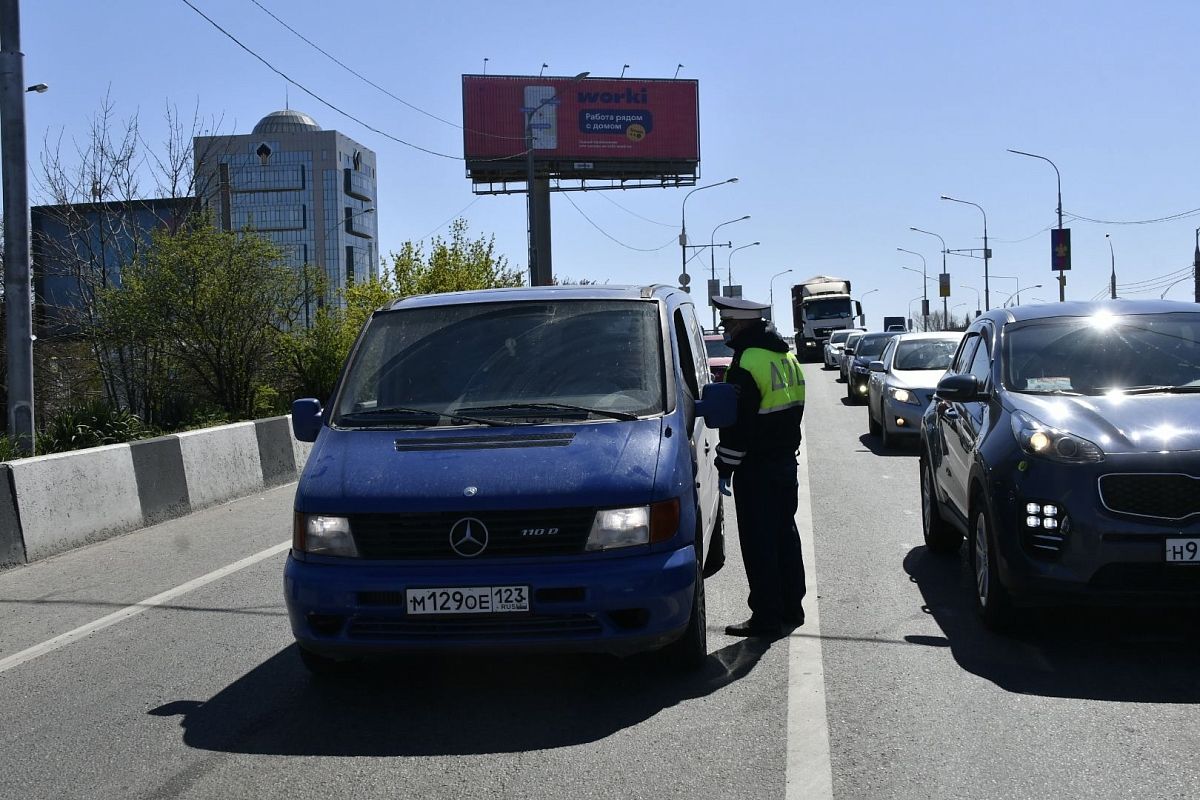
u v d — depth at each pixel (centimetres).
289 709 508
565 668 554
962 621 629
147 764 446
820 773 413
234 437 1242
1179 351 660
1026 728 455
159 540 984
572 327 597
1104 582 534
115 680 567
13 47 1162
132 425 1327
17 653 629
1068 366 660
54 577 841
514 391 565
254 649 613
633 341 586
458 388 571
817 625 626
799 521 974
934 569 768
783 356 621
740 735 455
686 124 6681
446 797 400
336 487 502
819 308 5156
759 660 561
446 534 482
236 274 1869
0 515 869
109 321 1836
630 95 6606
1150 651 559
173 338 1872
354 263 14625
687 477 519
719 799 392
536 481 489
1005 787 397
